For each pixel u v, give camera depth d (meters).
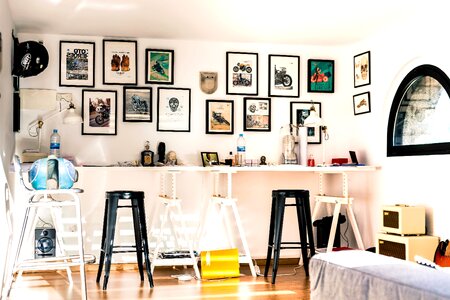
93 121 5.66
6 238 4.27
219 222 5.77
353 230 5.57
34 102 5.52
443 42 4.61
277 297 4.24
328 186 6.14
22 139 5.49
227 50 5.97
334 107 6.16
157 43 5.83
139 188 5.55
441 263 4.24
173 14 4.94
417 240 4.52
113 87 5.73
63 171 3.99
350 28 5.36
